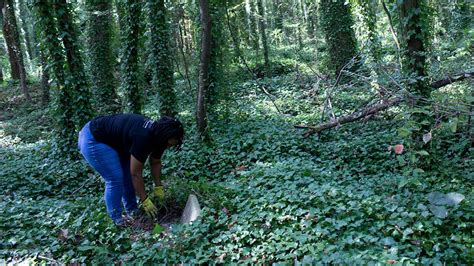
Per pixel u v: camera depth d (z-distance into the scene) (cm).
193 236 432
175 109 1149
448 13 1706
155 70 1127
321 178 599
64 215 508
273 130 952
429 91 661
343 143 805
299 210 459
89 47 1543
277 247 401
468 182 571
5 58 3325
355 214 448
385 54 1330
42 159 961
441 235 412
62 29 943
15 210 555
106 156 498
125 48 1065
